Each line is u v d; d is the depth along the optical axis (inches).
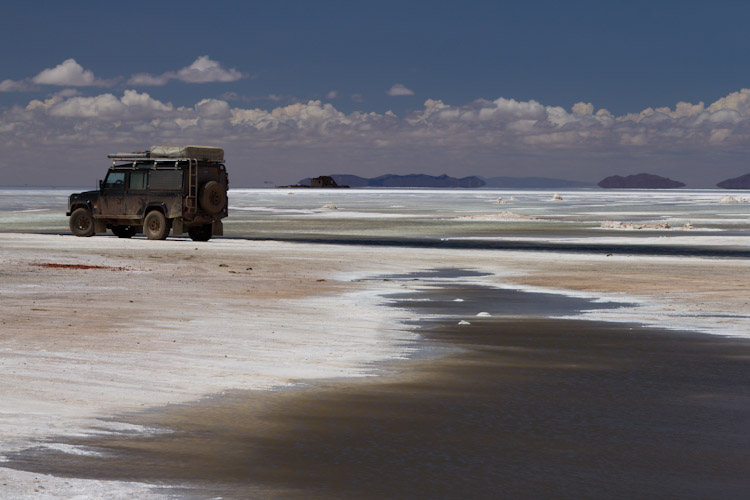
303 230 3213.6
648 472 378.0
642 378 595.2
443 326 852.6
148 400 500.7
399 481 360.8
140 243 2058.3
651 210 6284.5
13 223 3454.7
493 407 503.8
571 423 466.6
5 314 846.5
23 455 384.5
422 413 485.7
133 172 2223.2
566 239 2704.2
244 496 337.7
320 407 495.8
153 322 821.2
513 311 991.0
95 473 362.3
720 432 449.7
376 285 1290.6
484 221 4234.7
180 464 379.2
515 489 352.5
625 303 1082.1
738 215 5206.7
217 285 1221.1
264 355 658.2
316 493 343.6
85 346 670.5
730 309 1016.2
